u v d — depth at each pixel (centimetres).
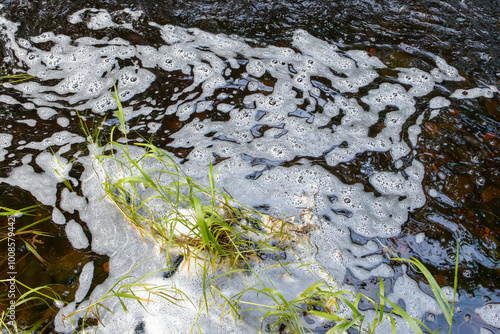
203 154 185
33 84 210
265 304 143
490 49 220
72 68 216
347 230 165
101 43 224
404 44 224
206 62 218
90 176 177
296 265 154
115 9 233
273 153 187
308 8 235
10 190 172
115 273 151
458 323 143
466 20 230
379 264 156
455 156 183
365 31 229
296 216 167
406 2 237
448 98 204
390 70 216
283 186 177
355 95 207
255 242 158
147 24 230
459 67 215
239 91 208
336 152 187
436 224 166
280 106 203
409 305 147
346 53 222
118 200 166
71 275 151
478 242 160
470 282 151
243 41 227
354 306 128
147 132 192
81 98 205
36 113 198
